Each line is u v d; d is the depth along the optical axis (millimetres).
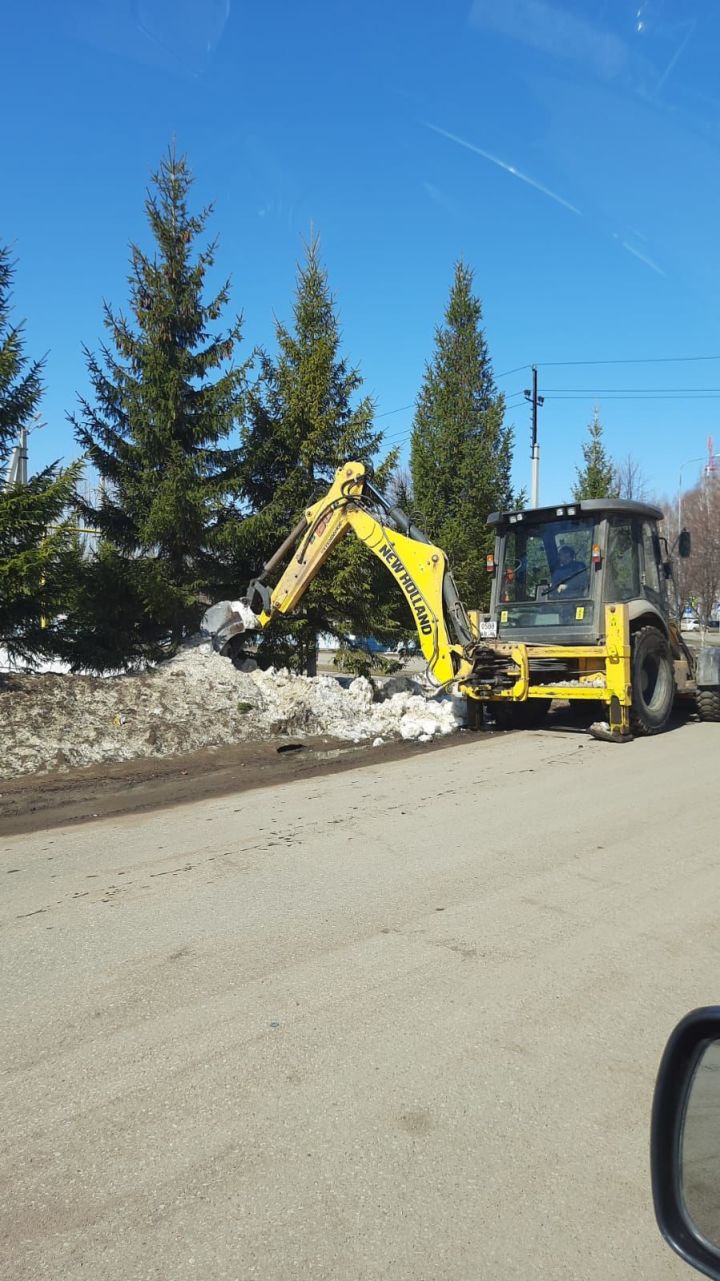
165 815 7797
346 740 11461
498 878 5797
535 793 8180
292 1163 2980
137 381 14477
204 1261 2549
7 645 12484
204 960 4590
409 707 12852
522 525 12188
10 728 10047
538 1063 3576
